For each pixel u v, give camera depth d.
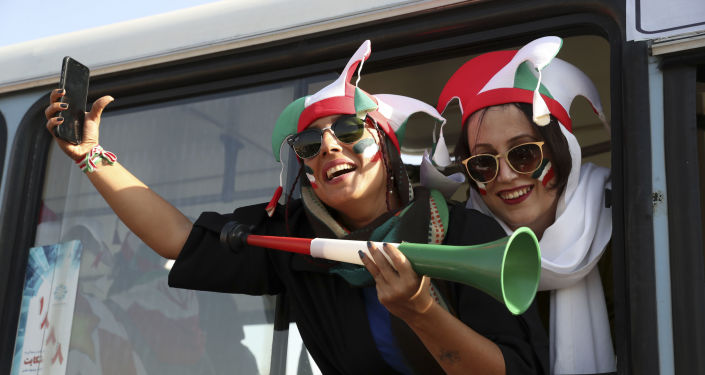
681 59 1.64
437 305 1.49
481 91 1.91
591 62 2.31
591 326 1.81
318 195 1.83
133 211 1.92
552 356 1.82
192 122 2.17
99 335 2.08
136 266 2.11
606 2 1.78
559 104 1.87
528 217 1.88
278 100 2.09
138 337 2.04
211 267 1.89
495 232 1.79
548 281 1.79
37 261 2.22
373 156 1.79
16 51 2.42
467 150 1.96
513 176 1.86
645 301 1.54
